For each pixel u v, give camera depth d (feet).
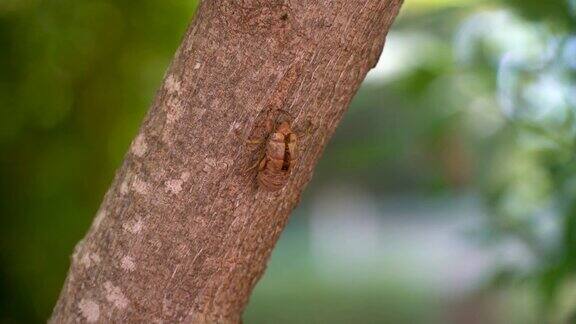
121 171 2.50
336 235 14.25
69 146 3.69
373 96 4.32
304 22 2.39
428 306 8.25
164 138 2.45
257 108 2.42
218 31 2.41
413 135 3.56
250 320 8.15
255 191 2.46
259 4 2.39
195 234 2.46
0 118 3.58
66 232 3.68
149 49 3.70
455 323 7.23
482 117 3.47
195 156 2.44
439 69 3.43
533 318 3.99
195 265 2.48
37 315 3.70
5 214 3.70
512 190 3.36
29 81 3.59
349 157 3.65
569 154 3.21
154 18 3.67
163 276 2.48
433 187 3.80
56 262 3.68
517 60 3.32
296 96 2.43
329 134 2.48
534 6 3.22
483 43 3.40
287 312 8.50
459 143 3.72
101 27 3.63
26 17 3.56
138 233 2.47
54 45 3.56
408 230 14.10
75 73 3.65
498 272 3.27
